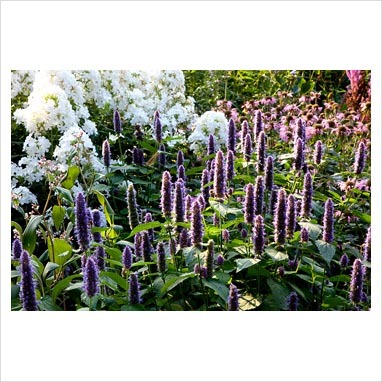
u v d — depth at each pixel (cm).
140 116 508
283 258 283
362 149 400
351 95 711
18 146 454
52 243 307
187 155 535
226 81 711
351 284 291
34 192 430
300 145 367
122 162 452
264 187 336
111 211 359
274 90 734
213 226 331
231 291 265
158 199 469
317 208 374
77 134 395
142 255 292
